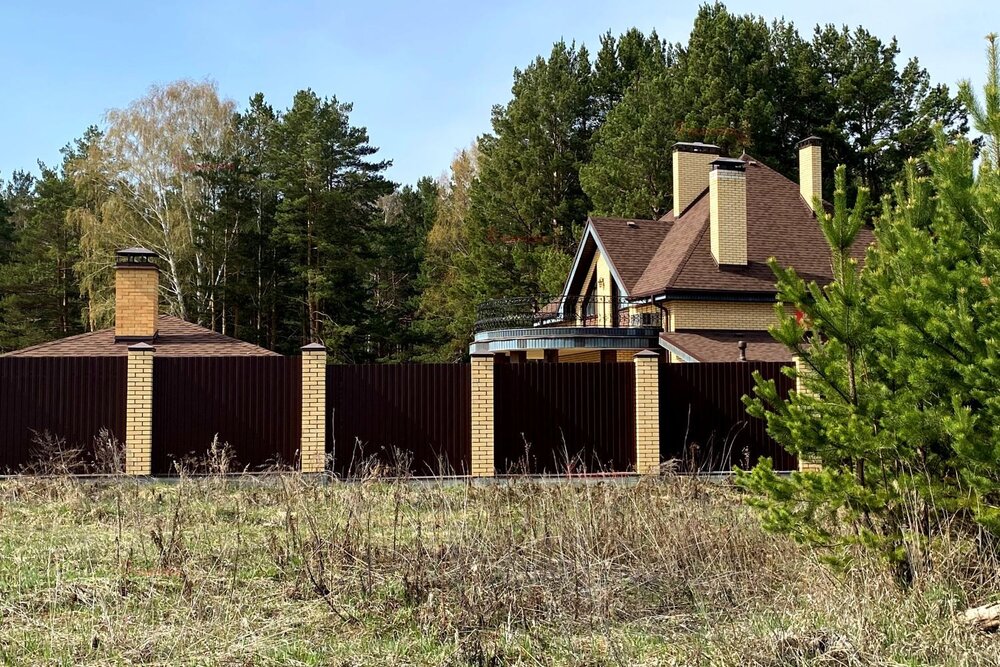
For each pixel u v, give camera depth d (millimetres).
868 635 5512
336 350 39500
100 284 36906
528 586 6574
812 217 24938
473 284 42375
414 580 6832
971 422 5949
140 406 14312
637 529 7832
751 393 15617
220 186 39438
